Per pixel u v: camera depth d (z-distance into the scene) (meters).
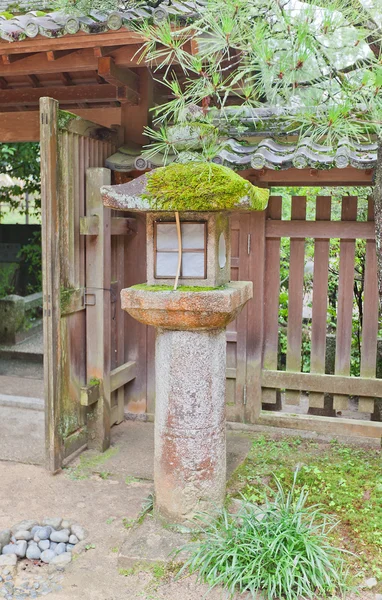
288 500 2.96
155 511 3.13
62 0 3.47
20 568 2.90
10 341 7.54
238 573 2.55
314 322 4.53
